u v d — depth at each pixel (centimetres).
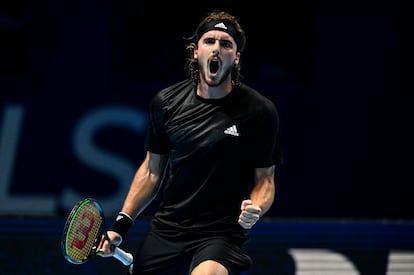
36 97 2673
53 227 2353
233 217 1367
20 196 2647
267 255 2181
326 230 2428
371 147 2808
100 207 1354
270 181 1402
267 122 1367
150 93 2731
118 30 2758
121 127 2695
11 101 2666
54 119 2675
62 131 2675
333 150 2791
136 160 2694
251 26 2994
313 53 2923
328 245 2281
